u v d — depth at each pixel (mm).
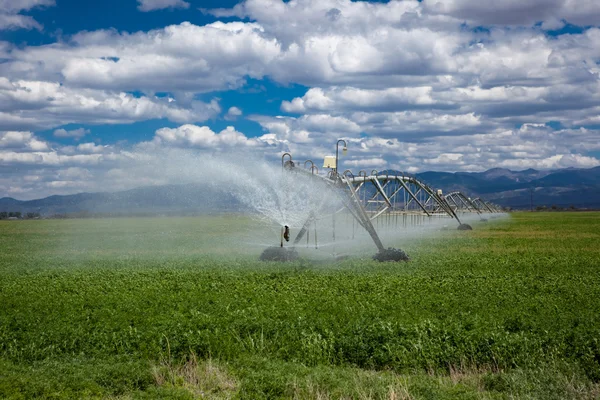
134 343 13250
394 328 13508
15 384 10508
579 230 67500
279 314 15758
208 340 13086
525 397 10031
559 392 10305
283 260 31969
